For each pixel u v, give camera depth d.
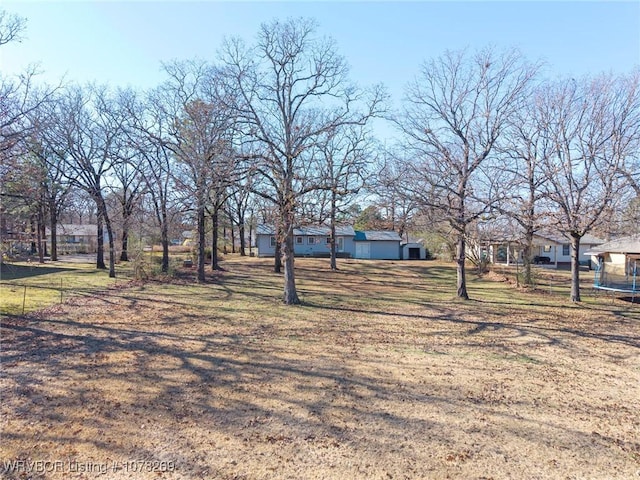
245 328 10.83
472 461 4.43
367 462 4.36
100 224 26.66
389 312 13.76
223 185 14.46
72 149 22.94
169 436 4.86
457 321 12.34
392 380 6.96
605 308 15.12
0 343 8.74
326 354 8.48
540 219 16.47
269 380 6.84
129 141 21.77
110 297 15.59
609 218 14.56
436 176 16.69
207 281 21.72
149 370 7.23
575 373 7.56
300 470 4.19
